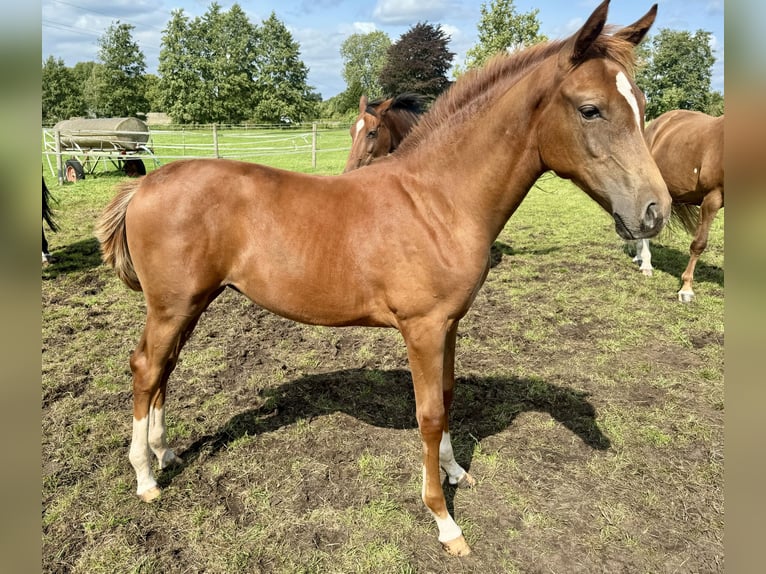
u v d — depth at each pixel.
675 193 5.79
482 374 3.86
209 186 2.26
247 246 2.28
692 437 3.09
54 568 2.16
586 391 3.62
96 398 3.46
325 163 17.62
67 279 5.84
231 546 2.29
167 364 2.57
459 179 2.15
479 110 2.14
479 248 2.15
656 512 2.51
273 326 4.79
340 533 2.37
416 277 2.12
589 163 1.92
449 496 2.61
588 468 2.82
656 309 5.16
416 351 2.20
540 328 4.71
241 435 3.09
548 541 2.34
